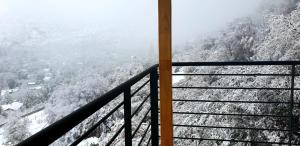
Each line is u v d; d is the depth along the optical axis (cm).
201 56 1628
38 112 2758
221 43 1516
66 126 95
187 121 866
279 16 908
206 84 1037
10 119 2422
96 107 120
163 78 150
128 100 168
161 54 148
